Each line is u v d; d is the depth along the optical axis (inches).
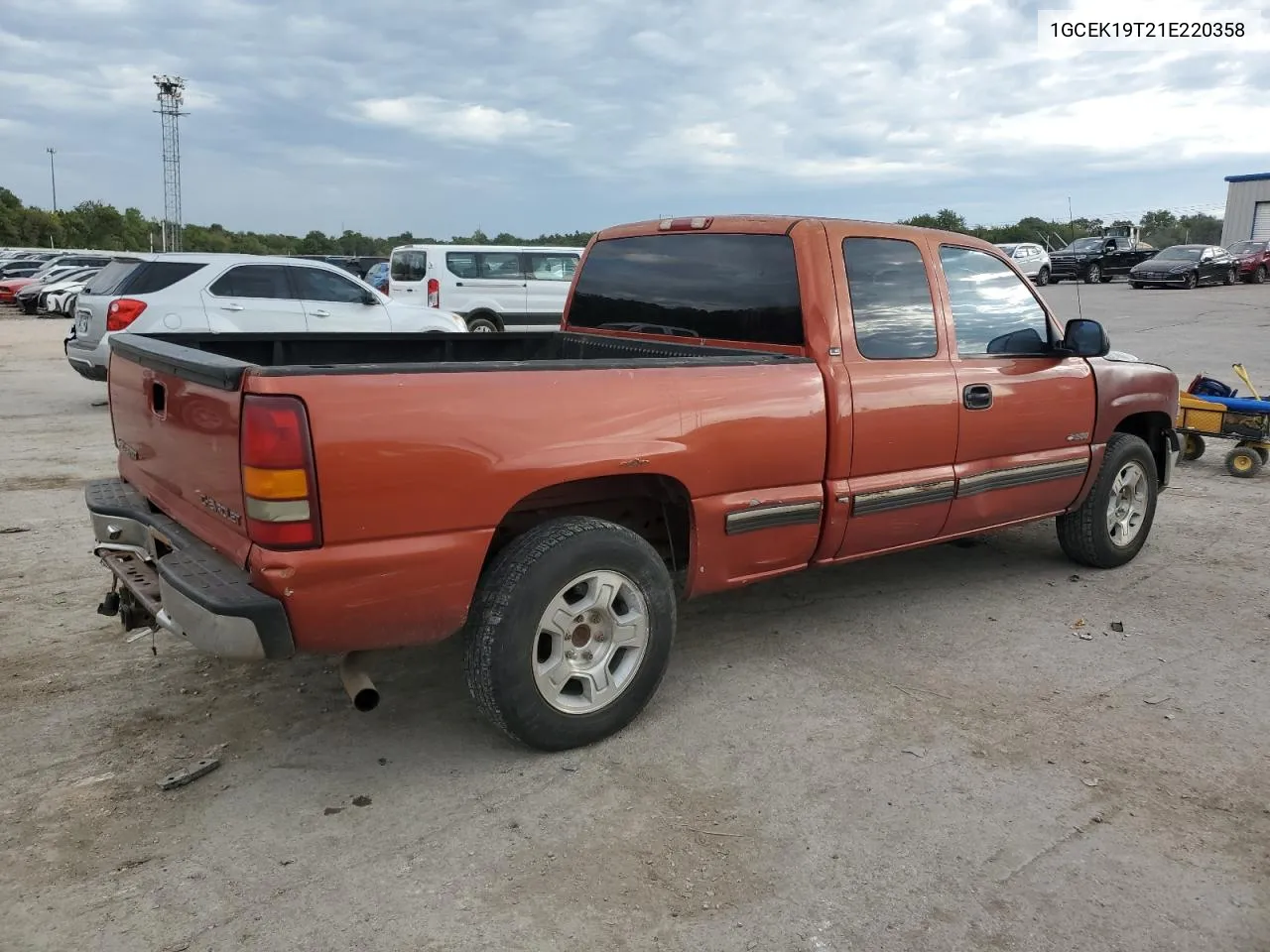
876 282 161.3
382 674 156.4
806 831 114.1
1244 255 1342.3
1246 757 133.4
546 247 657.6
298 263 420.2
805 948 94.9
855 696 150.6
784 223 158.6
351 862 107.2
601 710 132.2
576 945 94.8
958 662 164.1
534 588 122.0
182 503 126.9
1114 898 103.0
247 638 105.2
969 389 171.0
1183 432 334.3
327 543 107.0
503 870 106.2
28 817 114.3
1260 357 606.2
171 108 3097.9
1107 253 1384.1
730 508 141.8
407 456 110.0
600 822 115.5
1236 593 201.6
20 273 1353.3
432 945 94.4
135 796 119.3
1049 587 203.9
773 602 193.2
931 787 124.0
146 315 377.1
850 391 153.3
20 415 402.0
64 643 164.6
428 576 114.0
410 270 639.1
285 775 125.0
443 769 127.3
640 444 129.3
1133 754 133.6
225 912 98.4
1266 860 110.3
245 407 103.8
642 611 133.7
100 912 98.0
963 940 96.3
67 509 249.1
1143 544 226.8
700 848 110.7
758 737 136.9
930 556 226.2
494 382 117.6
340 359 181.3
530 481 119.7
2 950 92.1
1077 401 193.5
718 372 140.0
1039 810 119.4
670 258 177.9
